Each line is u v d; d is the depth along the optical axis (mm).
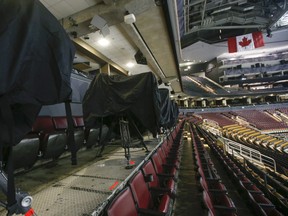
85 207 1604
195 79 30562
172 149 5270
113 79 3334
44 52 1067
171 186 2518
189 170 5117
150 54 7633
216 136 11805
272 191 4012
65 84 1154
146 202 2104
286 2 12883
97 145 4789
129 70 10898
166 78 11578
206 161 4609
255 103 27594
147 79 3141
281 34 20625
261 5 13812
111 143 5281
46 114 3889
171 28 5551
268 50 23625
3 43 859
